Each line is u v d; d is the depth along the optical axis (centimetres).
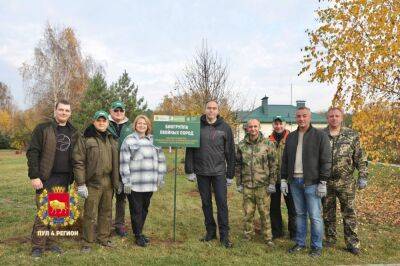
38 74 3416
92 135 543
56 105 522
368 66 704
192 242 593
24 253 516
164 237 623
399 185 1197
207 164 591
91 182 540
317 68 743
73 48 3516
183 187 1176
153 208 840
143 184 568
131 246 566
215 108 596
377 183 1267
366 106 737
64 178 528
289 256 539
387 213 830
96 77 2206
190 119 586
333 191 584
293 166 565
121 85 2197
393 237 644
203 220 743
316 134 548
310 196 548
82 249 536
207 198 604
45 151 504
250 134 610
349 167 567
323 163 539
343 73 724
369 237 642
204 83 1374
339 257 539
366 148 735
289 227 636
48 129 508
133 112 2125
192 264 496
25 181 1279
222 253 545
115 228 631
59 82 3450
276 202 636
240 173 623
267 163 602
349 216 566
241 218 773
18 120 4834
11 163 2175
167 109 1873
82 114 2086
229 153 603
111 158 554
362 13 691
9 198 946
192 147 592
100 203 558
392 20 675
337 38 724
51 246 534
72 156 523
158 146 586
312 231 552
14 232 621
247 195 614
